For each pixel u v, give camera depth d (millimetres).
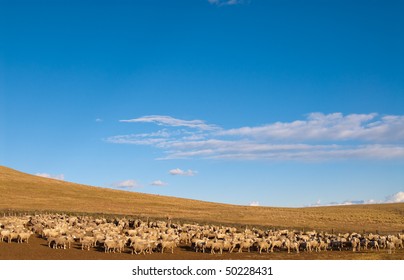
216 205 118375
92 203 103812
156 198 122875
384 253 43938
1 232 39312
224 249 43938
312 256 41344
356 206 132500
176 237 44969
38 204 95312
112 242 38688
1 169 137750
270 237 46906
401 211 109125
